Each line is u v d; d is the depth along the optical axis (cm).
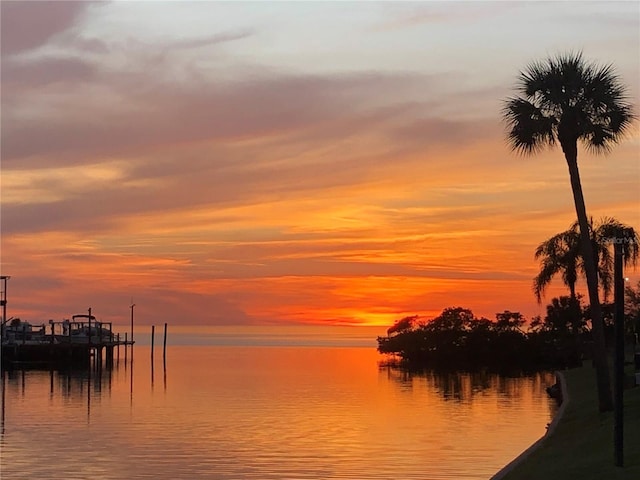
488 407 5012
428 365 10100
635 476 1933
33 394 6081
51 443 3694
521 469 2300
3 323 10619
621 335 2092
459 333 10856
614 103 3194
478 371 8794
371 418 4519
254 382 7219
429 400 5503
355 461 3222
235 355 13512
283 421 4419
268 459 3281
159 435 3922
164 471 3067
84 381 7406
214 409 5009
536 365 9969
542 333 10456
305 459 3278
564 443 2617
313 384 6988
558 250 5497
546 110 3253
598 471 2042
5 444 3672
